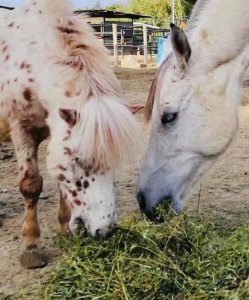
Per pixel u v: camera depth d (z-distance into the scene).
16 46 3.77
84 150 3.22
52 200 5.17
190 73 3.64
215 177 5.83
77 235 3.43
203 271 3.22
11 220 4.66
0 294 3.32
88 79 3.42
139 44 32.22
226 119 3.73
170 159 3.74
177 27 3.50
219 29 3.69
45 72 3.59
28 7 3.96
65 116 3.27
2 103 3.82
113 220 3.38
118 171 3.35
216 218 4.48
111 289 3.06
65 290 3.11
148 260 3.22
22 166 3.76
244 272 3.23
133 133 3.24
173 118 3.67
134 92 12.70
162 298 3.01
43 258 3.73
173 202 3.74
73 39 3.65
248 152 6.96
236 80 3.77
